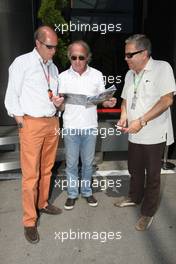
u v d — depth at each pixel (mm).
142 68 3361
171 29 5410
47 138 3545
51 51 3191
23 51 5625
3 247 3357
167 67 3303
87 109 3734
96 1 6246
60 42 5180
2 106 5754
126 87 3623
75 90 3660
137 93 3428
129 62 3334
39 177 3777
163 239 3477
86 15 6270
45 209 3961
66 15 6113
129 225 3729
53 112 3432
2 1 5348
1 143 5121
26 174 3377
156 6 5570
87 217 3891
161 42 5574
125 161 5629
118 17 6344
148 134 3424
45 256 3223
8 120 5832
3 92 5691
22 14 5500
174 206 4129
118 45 6449
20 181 4816
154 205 3617
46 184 3848
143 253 3256
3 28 5449
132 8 6305
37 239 3424
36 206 3902
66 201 4109
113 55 6465
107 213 3975
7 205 4168
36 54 3252
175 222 3783
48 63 3367
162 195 4410
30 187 3381
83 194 4137
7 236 3531
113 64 6500
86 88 3664
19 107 3271
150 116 3260
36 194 3605
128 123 3607
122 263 3115
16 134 5301
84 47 3535
